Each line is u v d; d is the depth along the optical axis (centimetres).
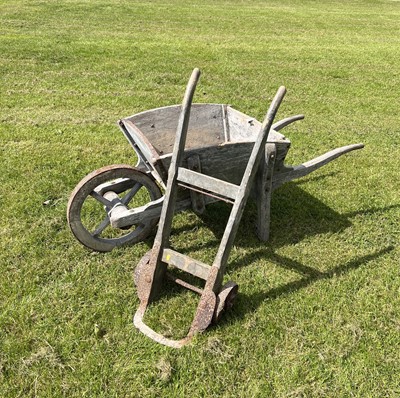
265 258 386
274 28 1398
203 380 277
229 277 362
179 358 287
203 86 808
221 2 1795
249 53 1070
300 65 998
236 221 291
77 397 263
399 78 941
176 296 335
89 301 330
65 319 313
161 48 1045
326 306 338
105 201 358
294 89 834
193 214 436
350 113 735
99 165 507
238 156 360
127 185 378
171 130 436
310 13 1700
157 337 300
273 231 421
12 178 470
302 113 720
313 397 272
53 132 581
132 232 387
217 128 459
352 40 1306
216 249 394
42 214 418
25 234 391
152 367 281
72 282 344
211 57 1003
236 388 275
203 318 299
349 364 293
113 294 336
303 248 402
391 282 367
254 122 413
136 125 411
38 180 470
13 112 640
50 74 809
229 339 303
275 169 380
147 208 348
